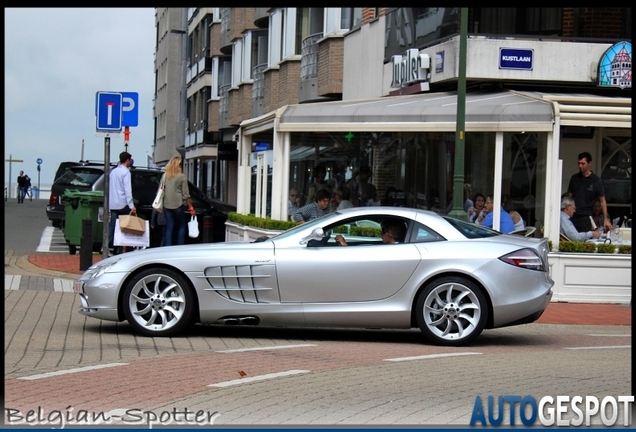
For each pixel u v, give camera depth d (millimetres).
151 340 10445
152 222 18172
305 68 27844
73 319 12023
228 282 10570
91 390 7488
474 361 9391
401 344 10773
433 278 10586
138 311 10641
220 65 46500
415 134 17797
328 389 7727
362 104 18734
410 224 10766
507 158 16812
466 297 10555
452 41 19422
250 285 10562
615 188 17453
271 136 19500
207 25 49781
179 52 67375
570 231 16562
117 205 18812
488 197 16953
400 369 8789
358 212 10867
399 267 10523
